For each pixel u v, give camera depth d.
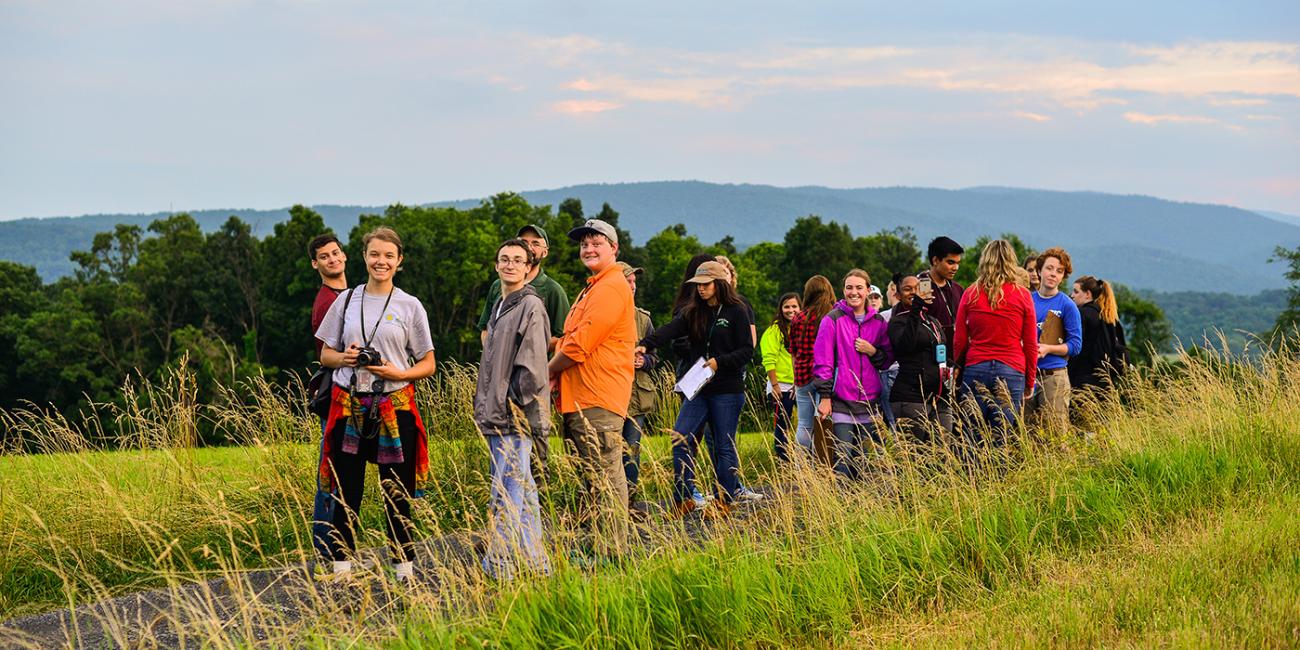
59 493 7.86
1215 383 9.76
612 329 6.74
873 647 5.31
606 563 5.68
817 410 8.75
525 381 6.39
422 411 9.73
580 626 5.14
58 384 57.59
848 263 70.69
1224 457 8.31
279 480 8.05
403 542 6.33
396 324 6.44
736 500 8.02
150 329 62.53
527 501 5.94
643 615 5.36
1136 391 9.80
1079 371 10.95
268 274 61.38
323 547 6.49
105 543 7.36
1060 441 8.30
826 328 8.65
